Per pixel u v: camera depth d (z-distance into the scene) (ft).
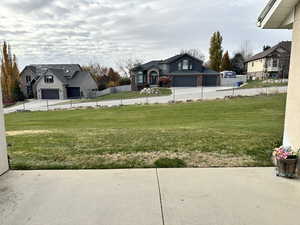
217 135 17.02
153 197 7.74
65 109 61.52
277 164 9.35
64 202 7.49
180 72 101.55
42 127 31.22
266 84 79.25
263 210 6.86
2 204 7.40
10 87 104.63
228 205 7.17
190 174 9.64
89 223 6.37
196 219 6.48
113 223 6.36
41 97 109.91
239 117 32.01
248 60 135.44
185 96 67.51
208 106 46.11
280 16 10.67
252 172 9.73
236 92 65.98
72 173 9.93
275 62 107.96
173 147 13.80
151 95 77.51
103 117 41.75
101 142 15.74
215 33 126.93
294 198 7.52
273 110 37.22
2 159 9.87
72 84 110.73
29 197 7.84
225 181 8.89
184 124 27.94
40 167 10.71
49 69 107.14
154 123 30.60
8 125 35.81
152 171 10.05
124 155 12.42
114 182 8.96
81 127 29.37
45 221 6.47
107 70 145.69
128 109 51.03
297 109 9.36
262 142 14.35
